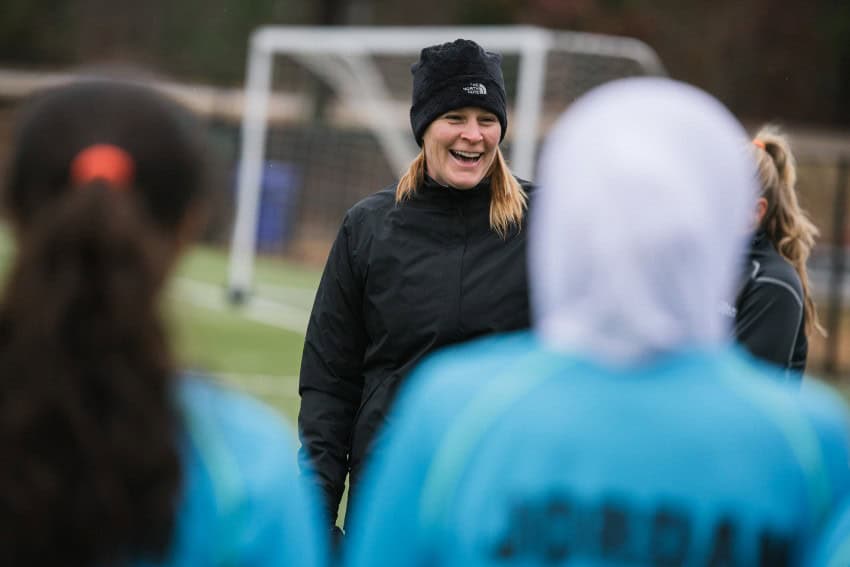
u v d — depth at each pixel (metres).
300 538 6.01
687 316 5.96
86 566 5.54
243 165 49.47
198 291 50.88
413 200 12.39
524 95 38.19
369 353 12.37
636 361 5.98
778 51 97.31
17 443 5.47
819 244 55.38
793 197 13.62
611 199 5.88
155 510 5.54
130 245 5.61
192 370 5.96
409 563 6.15
